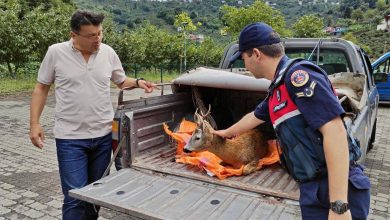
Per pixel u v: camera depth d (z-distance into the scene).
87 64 3.09
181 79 3.91
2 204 4.43
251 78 3.58
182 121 3.89
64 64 3.04
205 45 34.81
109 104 3.30
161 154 3.58
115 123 3.23
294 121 1.80
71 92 3.07
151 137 3.62
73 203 3.17
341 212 1.67
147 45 27.25
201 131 3.14
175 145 3.85
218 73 3.83
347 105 3.54
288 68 1.83
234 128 2.87
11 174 5.46
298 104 1.75
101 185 2.88
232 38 32.44
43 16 16.58
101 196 2.68
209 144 3.13
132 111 3.30
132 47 24.22
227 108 4.41
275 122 1.89
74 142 3.12
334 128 1.69
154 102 3.65
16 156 6.34
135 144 3.36
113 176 3.06
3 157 6.27
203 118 3.54
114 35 23.09
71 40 3.09
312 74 1.77
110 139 3.32
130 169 3.22
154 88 3.69
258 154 3.35
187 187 2.88
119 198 2.66
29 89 14.91
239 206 2.56
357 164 2.00
